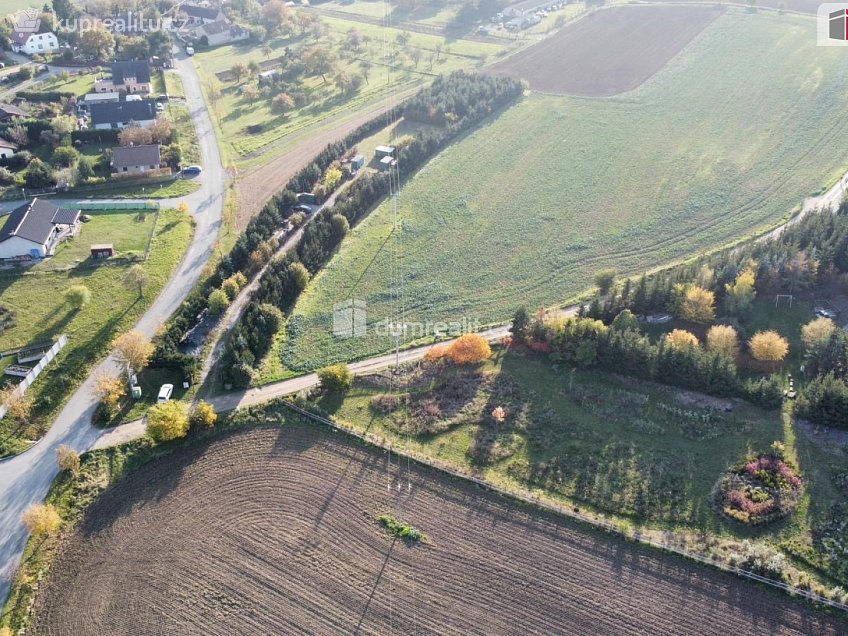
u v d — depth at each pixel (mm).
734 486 81188
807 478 82188
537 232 130500
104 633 69812
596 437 88750
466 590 72750
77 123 168125
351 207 132000
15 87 191125
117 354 98625
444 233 130250
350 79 190125
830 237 111875
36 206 127375
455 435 90312
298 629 69750
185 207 136500
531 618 70062
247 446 89000
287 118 177500
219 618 70750
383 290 116250
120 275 117438
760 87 181875
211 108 182625
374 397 95812
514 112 175875
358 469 85875
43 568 75562
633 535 76625
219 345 104812
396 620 70250
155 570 75188
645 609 70375
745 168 148250
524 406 93688
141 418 92688
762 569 72312
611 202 138875
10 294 112312
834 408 86688
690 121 168375
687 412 91562
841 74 184000
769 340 95500
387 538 77875
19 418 90875
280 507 81375
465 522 79312
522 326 102875
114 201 139250
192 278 118062
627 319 100062
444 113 167375
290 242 126875
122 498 82812
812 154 151875
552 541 76938
